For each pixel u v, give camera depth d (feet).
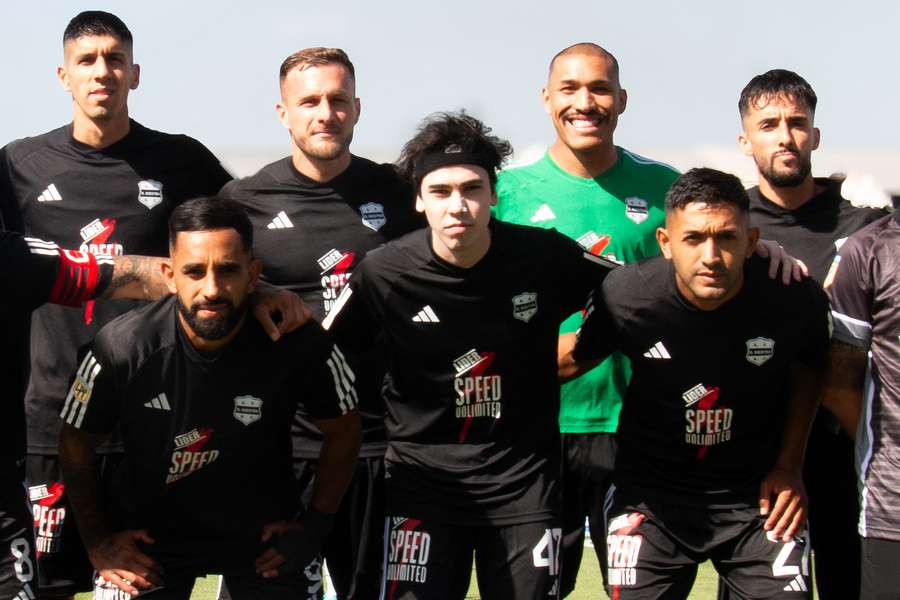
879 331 15.35
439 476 15.83
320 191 17.76
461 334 15.76
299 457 17.61
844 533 17.35
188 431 14.87
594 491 18.80
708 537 15.98
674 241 15.05
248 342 14.74
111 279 15.26
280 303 14.88
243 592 15.61
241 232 14.33
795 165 17.35
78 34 17.84
